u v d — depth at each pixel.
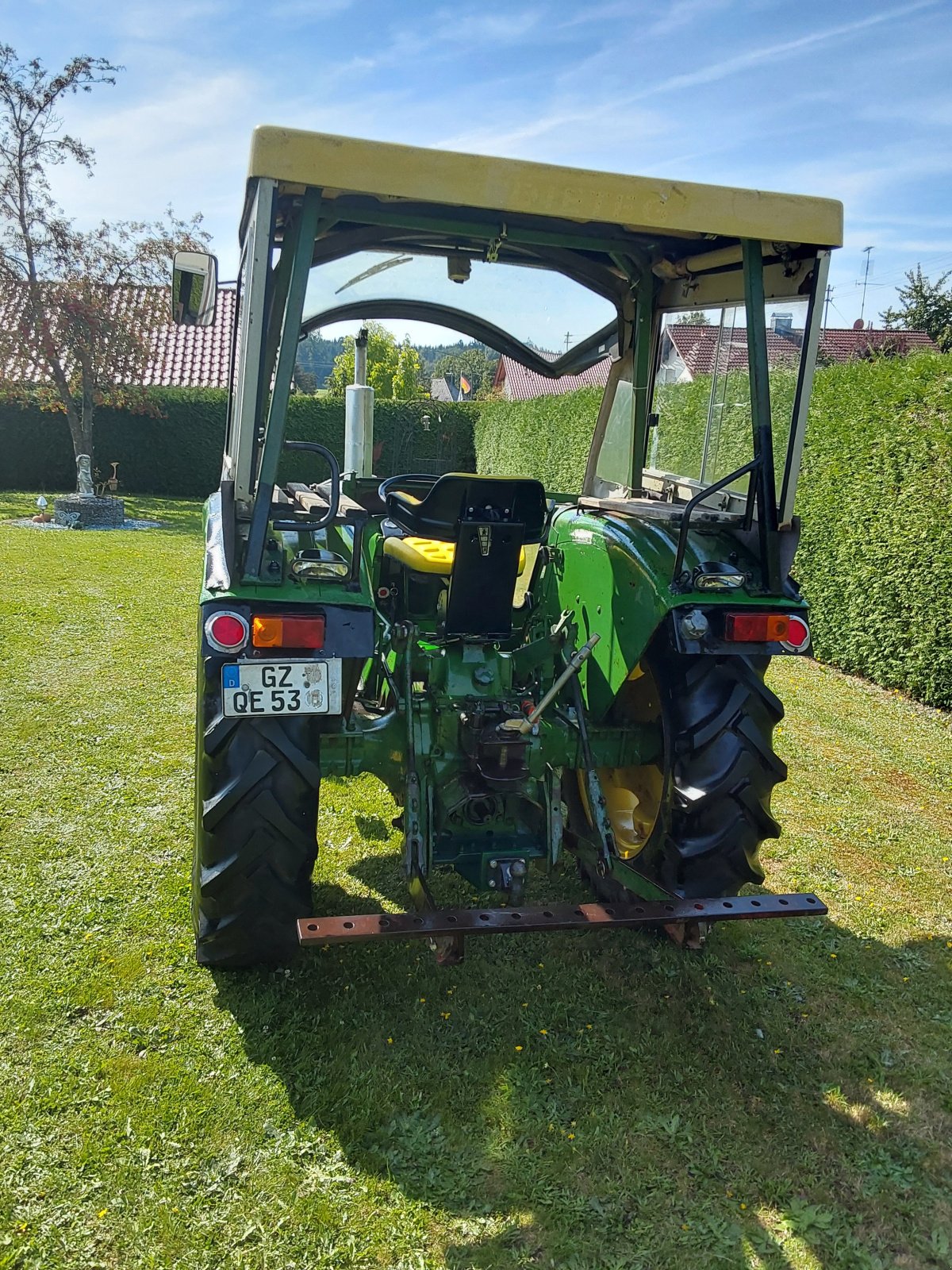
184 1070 2.33
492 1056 2.46
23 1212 1.90
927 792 4.55
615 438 3.59
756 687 2.65
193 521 13.45
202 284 2.64
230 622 2.20
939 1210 2.07
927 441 6.00
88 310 13.78
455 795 2.62
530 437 8.33
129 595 7.75
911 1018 2.76
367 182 2.01
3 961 2.73
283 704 2.25
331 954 2.84
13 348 14.27
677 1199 2.05
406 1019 2.59
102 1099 2.22
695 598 2.46
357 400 3.46
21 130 13.44
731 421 2.86
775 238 2.24
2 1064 2.31
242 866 2.41
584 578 2.99
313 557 2.34
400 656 2.78
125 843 3.49
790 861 3.77
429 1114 2.25
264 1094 2.26
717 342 2.91
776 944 3.13
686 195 2.16
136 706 5.02
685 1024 2.66
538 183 2.07
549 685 2.98
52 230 13.81
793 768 4.81
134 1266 1.81
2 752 4.32
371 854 3.56
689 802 2.59
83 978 2.67
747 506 2.68
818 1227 2.00
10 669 5.58
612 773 3.30
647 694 2.95
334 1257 1.86
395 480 2.96
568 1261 1.89
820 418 7.01
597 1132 2.23
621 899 3.10
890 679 6.39
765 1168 2.15
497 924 2.10
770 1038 2.61
